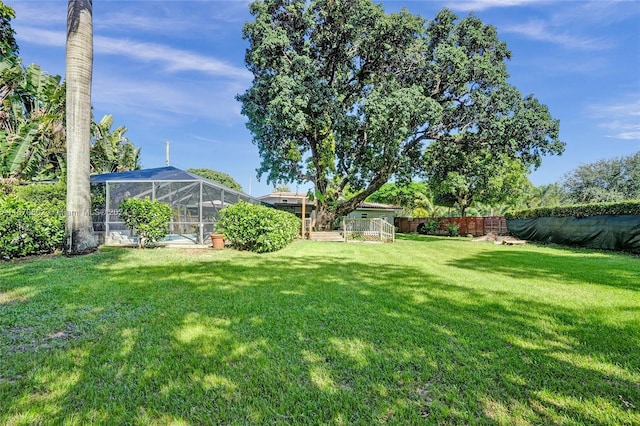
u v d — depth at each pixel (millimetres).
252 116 17734
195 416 2094
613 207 12805
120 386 2418
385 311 4340
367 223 18312
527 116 16125
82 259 7762
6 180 13164
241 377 2574
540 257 10648
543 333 3600
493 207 32719
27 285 5234
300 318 3988
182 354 2943
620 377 2650
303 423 2051
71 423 2002
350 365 2797
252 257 9242
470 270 7855
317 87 15898
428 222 27500
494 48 17438
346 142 18750
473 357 2975
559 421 2084
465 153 19688
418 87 15883
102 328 3521
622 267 8422
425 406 2234
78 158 8258
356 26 16094
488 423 2061
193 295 4938
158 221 10406
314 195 20797
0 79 14367
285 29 17141
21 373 2570
